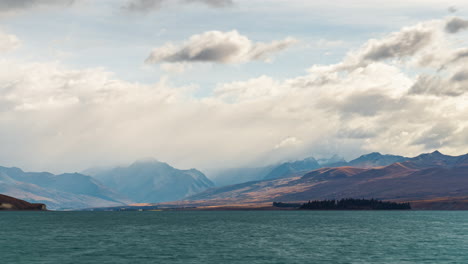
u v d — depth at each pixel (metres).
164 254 115.75
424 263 101.56
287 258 108.75
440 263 101.62
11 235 173.25
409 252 120.12
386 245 137.00
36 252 119.75
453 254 116.19
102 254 115.69
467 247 131.75
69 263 101.06
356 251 122.12
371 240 153.50
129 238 162.12
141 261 104.12
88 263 101.19
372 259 107.44
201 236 170.75
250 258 108.75
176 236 170.88
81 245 137.00
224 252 119.75
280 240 153.75
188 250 124.19
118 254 115.75
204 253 117.75
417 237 164.88
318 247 131.50
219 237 166.12
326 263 101.31
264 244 140.12
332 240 153.50
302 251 122.00
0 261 103.81
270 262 102.75
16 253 117.44
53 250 124.00
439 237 164.62
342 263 101.44
